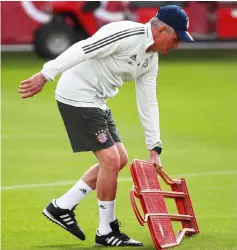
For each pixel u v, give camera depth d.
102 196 24.17
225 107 55.16
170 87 63.47
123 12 78.44
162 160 38.44
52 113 51.81
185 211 25.39
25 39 81.19
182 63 77.00
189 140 43.66
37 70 70.19
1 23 80.88
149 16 77.88
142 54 23.53
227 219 28.09
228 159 38.94
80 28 79.00
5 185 33.44
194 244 24.34
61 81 24.12
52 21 77.81
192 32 82.06
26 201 30.86
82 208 29.88
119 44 23.14
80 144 24.02
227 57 81.56
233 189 32.91
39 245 24.81
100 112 23.92
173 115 51.78
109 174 23.92
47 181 34.22
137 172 23.64
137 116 51.16
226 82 66.25
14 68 71.44
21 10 80.81
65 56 23.05
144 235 25.95
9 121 48.84
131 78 24.12
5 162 37.84
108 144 23.89
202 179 34.62
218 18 81.38
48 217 25.05
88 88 23.80
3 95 58.31
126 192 32.06
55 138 43.84
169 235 23.95
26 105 54.62
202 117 51.22
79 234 25.03
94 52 23.06
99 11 78.38
